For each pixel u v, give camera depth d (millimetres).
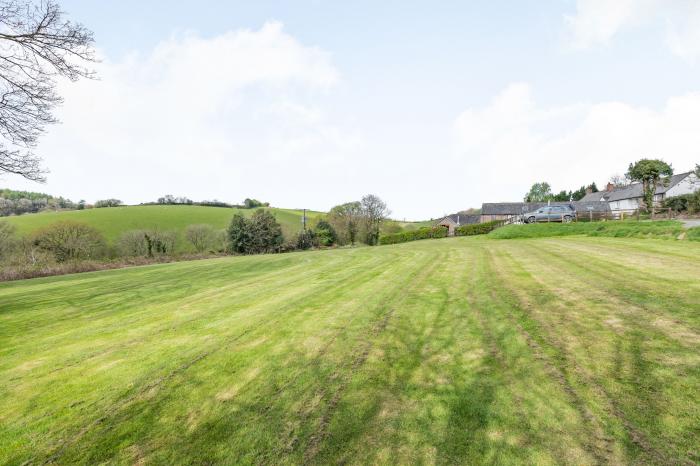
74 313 9039
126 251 43969
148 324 7277
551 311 5832
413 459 2877
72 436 3467
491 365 4246
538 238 22297
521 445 2918
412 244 29125
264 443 3186
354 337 5535
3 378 4918
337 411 3588
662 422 2994
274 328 6273
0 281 23891
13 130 10133
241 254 45562
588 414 3189
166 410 3822
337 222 57219
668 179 45906
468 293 7590
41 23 9484
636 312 5379
